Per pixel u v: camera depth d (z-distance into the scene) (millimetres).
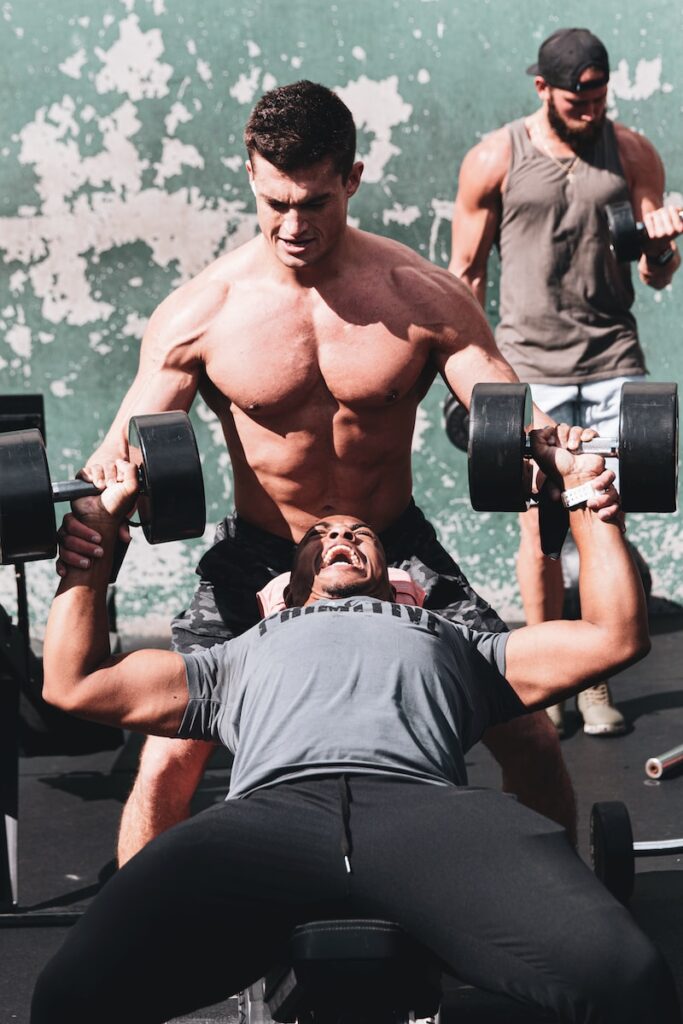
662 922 2586
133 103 4039
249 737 1836
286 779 1741
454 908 1583
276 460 2436
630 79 4117
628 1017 1517
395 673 1848
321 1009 1595
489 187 3600
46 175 4070
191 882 1614
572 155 3561
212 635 2455
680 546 4418
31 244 4105
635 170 3611
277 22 4008
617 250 3178
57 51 4000
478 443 2072
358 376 2367
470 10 4039
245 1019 1867
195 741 2350
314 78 4043
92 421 4195
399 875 1607
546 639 1977
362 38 4035
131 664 1979
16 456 1984
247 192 4102
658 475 2039
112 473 2033
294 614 1971
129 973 1593
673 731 3584
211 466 4258
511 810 1673
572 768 3367
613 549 1976
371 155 4105
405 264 2418
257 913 1627
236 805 1705
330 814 1670
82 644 1960
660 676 3998
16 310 4137
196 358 2410
